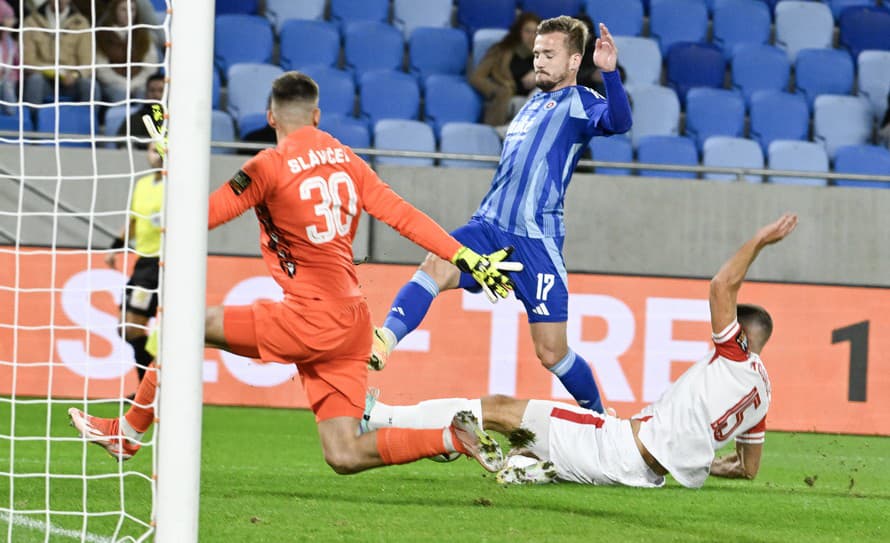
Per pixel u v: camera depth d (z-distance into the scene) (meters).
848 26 43.75
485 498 17.94
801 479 21.94
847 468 23.88
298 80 15.16
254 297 29.64
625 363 29.77
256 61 40.44
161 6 38.19
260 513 16.48
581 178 32.59
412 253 31.59
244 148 31.80
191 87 12.76
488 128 36.78
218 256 29.62
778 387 29.75
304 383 15.47
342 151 15.23
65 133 35.44
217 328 15.02
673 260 32.69
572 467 18.34
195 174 12.75
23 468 19.94
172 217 12.72
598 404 21.67
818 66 41.91
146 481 18.88
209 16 12.84
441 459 15.62
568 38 20.42
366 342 15.41
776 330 29.88
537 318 20.70
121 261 29.41
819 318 29.92
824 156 38.03
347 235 15.13
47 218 31.22
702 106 39.81
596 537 15.42
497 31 40.75
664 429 17.88
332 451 15.04
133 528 15.48
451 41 41.06
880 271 32.91
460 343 29.69
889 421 29.81
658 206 32.66
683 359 29.84
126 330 26.91
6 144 31.30
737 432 17.98
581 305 29.75
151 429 23.77
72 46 35.69
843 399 29.84
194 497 12.67
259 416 27.98
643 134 38.75
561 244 20.75
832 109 40.34
